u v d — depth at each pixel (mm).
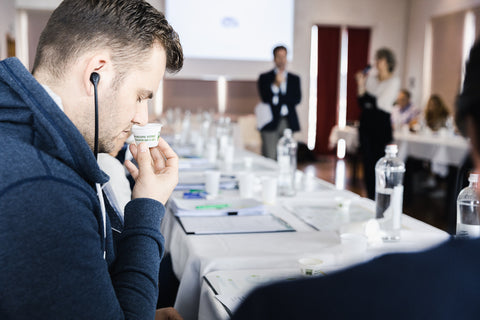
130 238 776
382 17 8906
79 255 615
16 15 7926
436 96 5734
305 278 340
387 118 4512
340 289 323
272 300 323
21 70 682
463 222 1177
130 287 717
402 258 345
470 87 352
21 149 632
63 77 721
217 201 1798
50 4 7914
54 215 610
